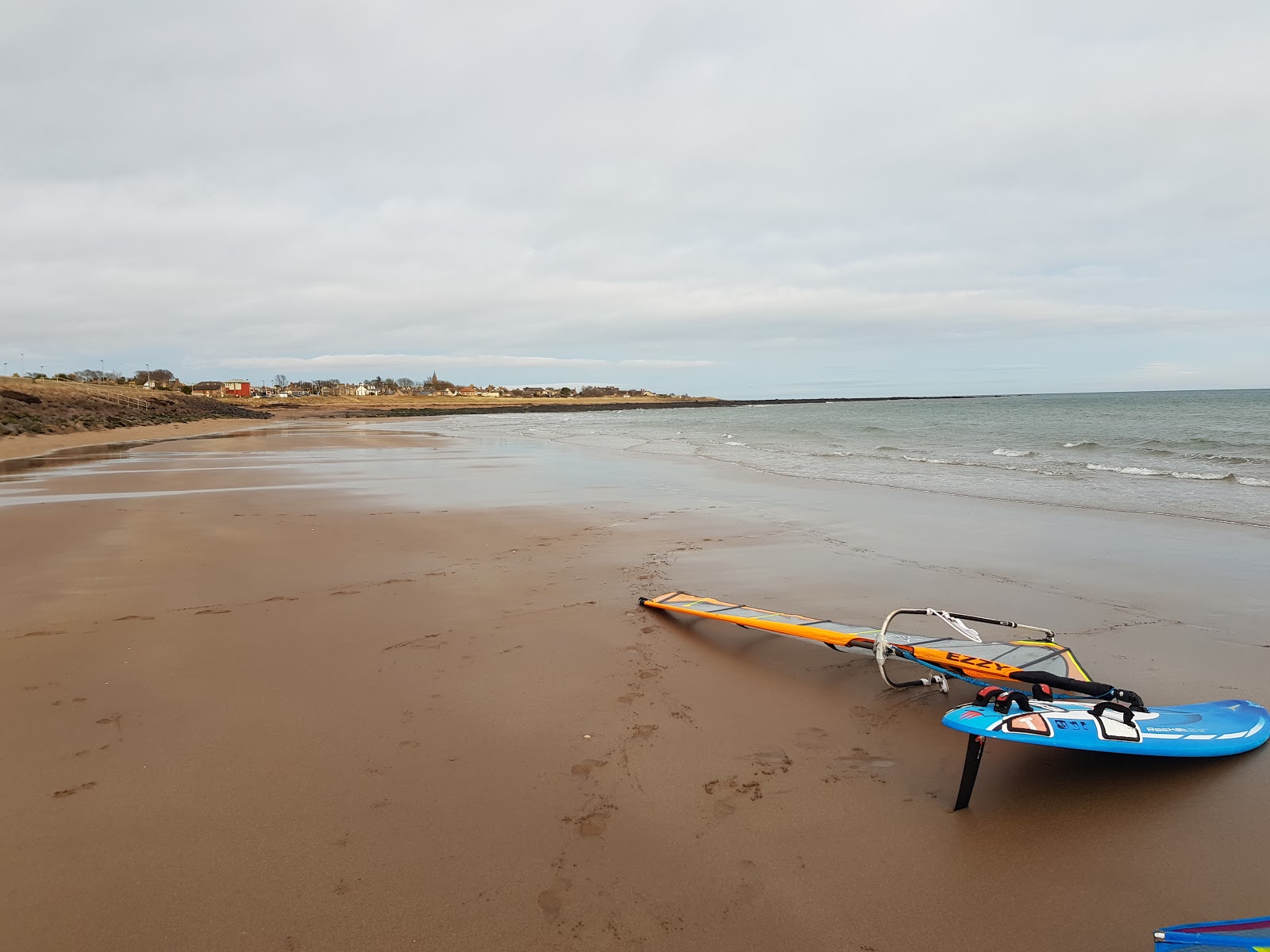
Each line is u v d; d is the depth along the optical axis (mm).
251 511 12367
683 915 2719
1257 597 6922
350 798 3504
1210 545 9273
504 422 74625
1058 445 28766
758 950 2545
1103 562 8422
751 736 4207
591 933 2615
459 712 4500
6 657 5375
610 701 4676
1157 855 3088
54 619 6305
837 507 12773
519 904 2771
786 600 7051
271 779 3678
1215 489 14539
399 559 8727
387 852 3086
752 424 59594
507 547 9438
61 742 4062
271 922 2670
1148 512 11805
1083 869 3000
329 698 4680
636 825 3295
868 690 4918
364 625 6184
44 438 32938
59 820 3305
